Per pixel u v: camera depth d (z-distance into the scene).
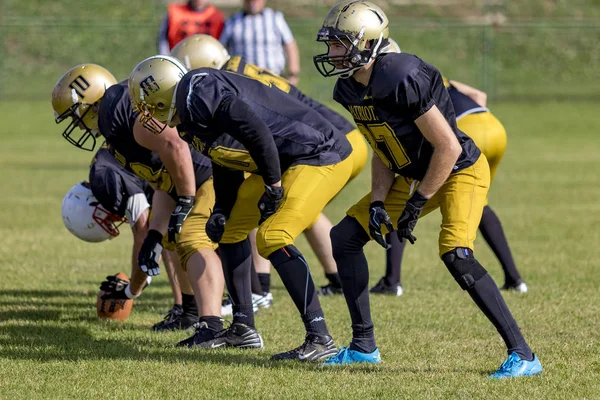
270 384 13.24
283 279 14.54
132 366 14.33
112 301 18.28
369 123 13.31
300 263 14.49
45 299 20.31
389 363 14.59
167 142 14.98
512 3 93.69
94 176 17.50
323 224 20.59
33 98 78.81
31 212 33.19
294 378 13.56
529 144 58.81
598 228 29.64
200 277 15.88
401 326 17.56
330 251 20.64
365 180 45.25
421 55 86.00
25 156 51.69
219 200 15.29
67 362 14.59
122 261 25.22
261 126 13.46
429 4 92.06
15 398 12.59
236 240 15.69
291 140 14.66
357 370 14.08
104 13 87.50
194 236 16.00
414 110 12.79
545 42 89.00
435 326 17.59
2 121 69.31
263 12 30.94
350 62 12.98
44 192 38.06
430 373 13.84
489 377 13.50
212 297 15.90
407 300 20.25
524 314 18.44
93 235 18.27
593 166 47.78
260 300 19.41
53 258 25.41
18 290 21.25
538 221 31.08
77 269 23.98
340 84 13.62
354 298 14.48
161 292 21.83
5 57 84.19
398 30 88.56
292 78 31.86
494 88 81.88
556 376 13.54
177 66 14.35
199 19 32.03
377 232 13.73
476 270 13.49
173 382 13.37
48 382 13.38
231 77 14.52
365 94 13.08
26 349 15.51
